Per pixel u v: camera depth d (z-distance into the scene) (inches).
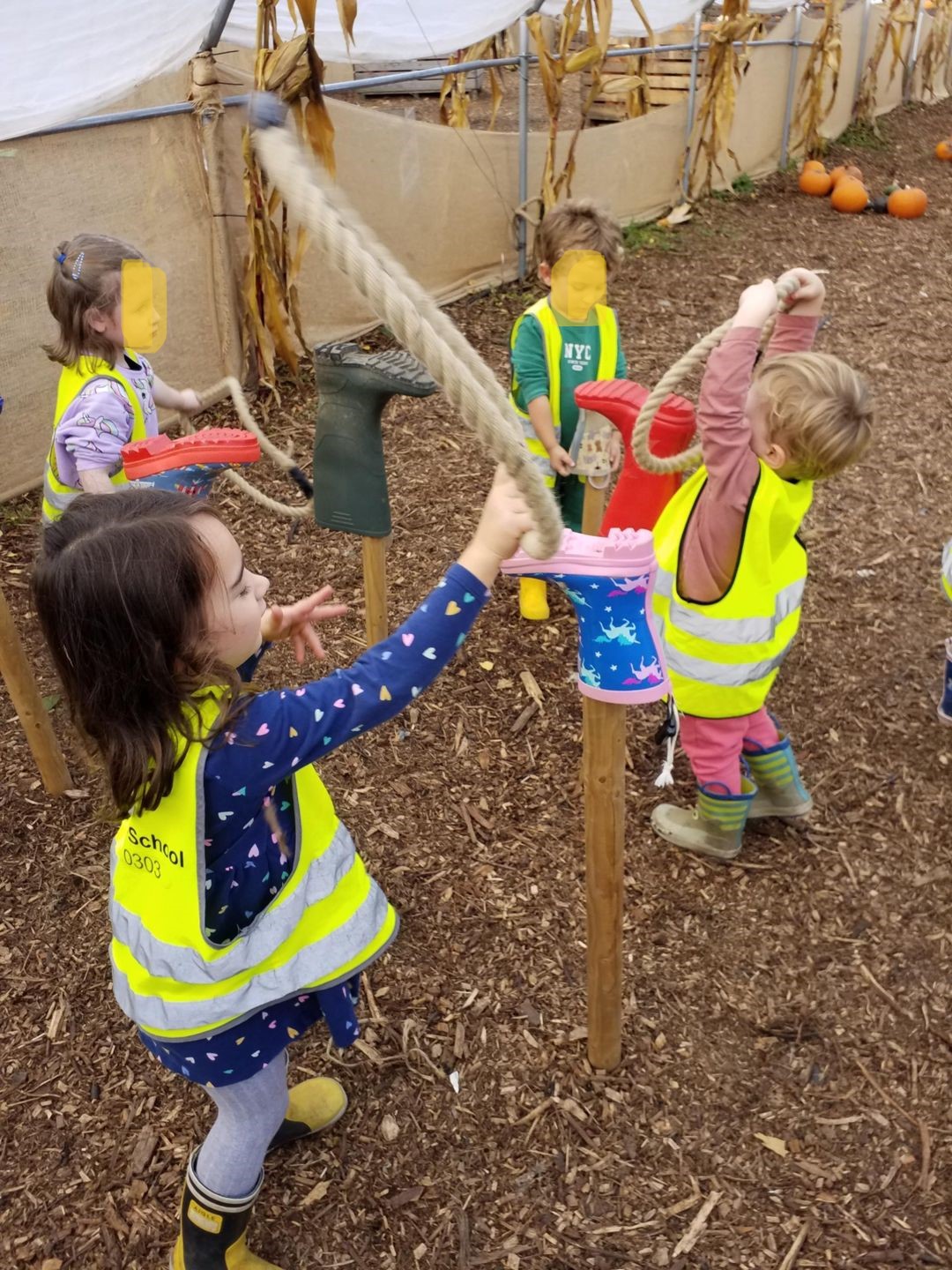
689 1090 85.4
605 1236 75.5
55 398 185.3
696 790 117.1
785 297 88.1
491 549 52.7
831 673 134.6
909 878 104.8
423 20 219.3
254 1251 74.9
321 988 62.9
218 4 169.3
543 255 134.8
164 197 193.8
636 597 64.3
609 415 108.9
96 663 51.5
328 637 143.2
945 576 114.1
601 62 265.1
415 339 40.6
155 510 52.6
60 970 96.9
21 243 172.7
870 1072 86.4
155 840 55.7
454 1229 76.4
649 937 99.0
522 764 121.8
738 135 379.2
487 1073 87.2
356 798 116.2
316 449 114.7
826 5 381.4
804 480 89.6
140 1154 81.6
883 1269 72.6
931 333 250.7
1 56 139.6
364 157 239.5
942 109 542.9
